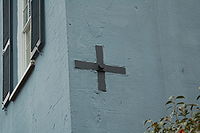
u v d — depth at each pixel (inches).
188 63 315.3
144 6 319.6
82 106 287.1
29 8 389.7
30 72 348.8
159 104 300.7
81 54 296.8
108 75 297.6
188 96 308.8
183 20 324.8
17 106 372.5
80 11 305.0
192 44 320.5
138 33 312.2
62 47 302.8
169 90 305.9
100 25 306.0
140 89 300.5
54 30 317.1
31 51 344.2
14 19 398.3
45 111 320.5
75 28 300.8
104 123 287.9
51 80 315.0
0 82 427.8
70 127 282.5
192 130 244.5
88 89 291.3
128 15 314.0
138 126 292.4
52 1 325.4
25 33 396.5
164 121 276.7
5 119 398.3
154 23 317.7
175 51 315.3
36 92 338.3
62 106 295.6
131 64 304.0
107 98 292.8
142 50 309.3
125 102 295.1
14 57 388.5
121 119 291.4
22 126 358.9
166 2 325.4
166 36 317.4
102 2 310.7
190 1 331.0
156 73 307.0
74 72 292.4
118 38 306.8
